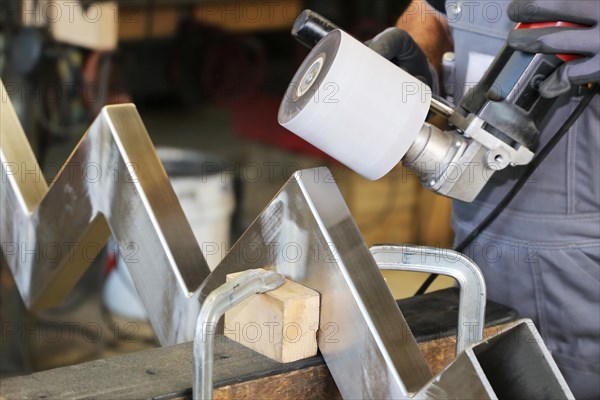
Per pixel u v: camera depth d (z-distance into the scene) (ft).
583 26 2.93
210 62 11.01
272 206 2.77
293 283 2.77
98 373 2.63
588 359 3.70
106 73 7.51
